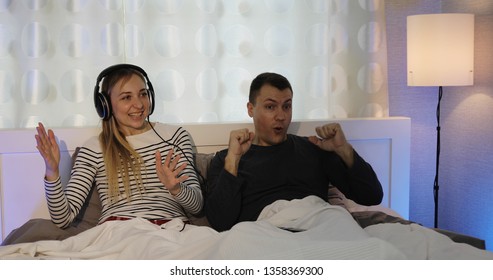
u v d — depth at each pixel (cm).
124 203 216
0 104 263
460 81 265
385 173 278
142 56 272
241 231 165
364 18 289
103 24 267
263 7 281
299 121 267
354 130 272
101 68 269
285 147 230
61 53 266
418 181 314
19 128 253
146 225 200
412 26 269
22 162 243
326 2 286
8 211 243
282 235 168
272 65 284
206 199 223
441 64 263
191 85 277
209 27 275
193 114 278
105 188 219
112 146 220
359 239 165
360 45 290
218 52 278
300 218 197
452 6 297
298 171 228
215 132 258
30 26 262
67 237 208
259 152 229
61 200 205
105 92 221
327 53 288
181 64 275
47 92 266
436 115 311
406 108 308
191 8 274
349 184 231
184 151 229
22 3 261
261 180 225
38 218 237
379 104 294
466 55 265
